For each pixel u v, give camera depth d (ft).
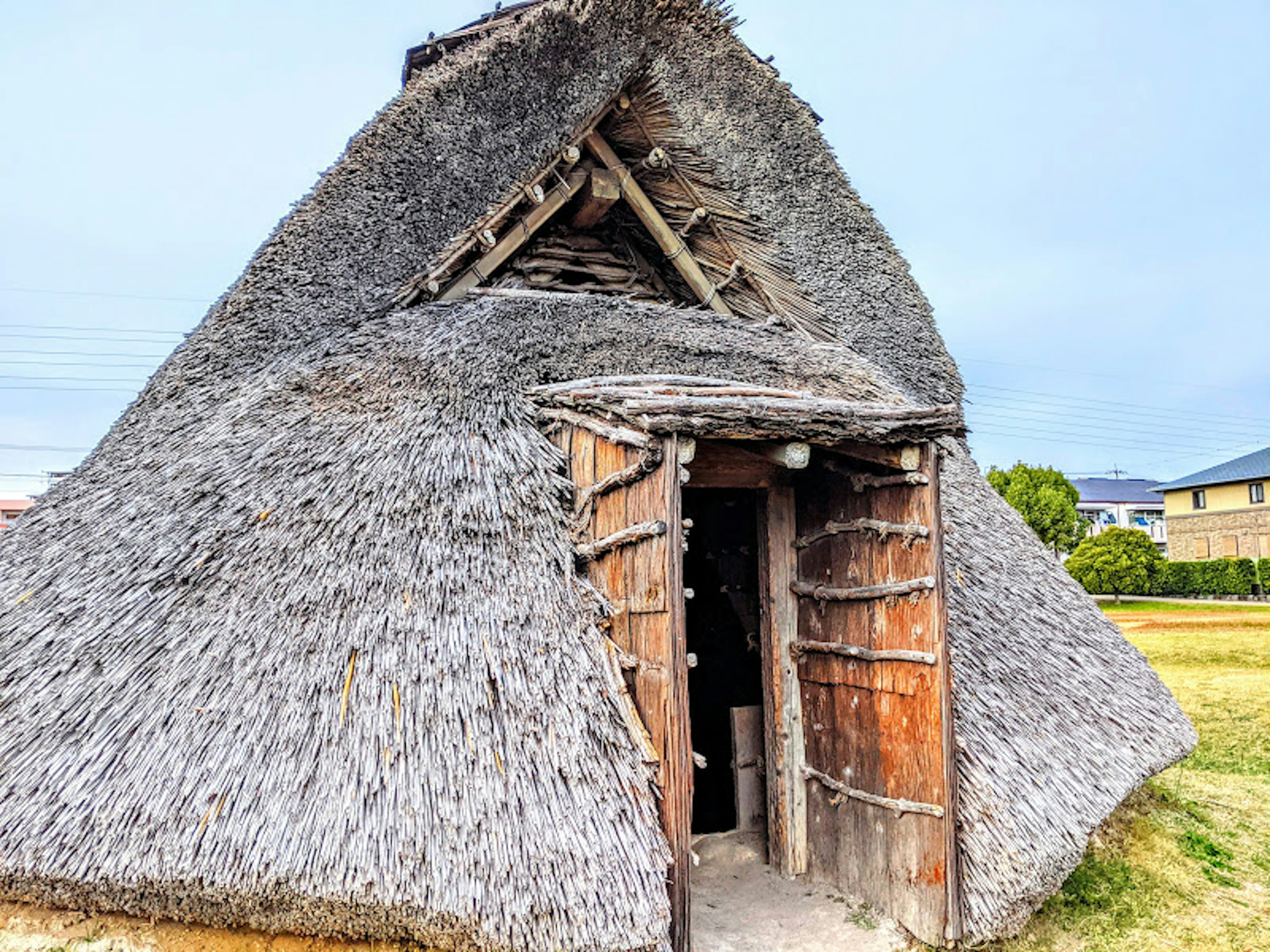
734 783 16.20
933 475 10.52
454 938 8.64
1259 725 25.53
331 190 17.93
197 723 9.61
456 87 18.67
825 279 19.81
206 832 8.71
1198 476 114.52
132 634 10.78
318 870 8.37
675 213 18.57
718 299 19.12
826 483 12.81
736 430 9.47
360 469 11.90
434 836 8.55
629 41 17.56
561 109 17.16
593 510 11.57
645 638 10.01
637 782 9.23
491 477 11.61
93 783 9.38
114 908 9.82
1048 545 98.27
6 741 10.14
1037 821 10.94
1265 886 13.91
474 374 13.15
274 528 11.43
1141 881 13.84
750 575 17.95
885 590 11.19
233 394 15.38
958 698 11.95
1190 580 90.17
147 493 13.34
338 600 10.36
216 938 9.90
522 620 10.21
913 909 10.63
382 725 9.29
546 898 8.25
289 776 9.00
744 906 12.01
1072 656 15.08
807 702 13.20
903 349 20.31
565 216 19.33
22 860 9.11
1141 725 14.74
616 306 16.55
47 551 13.33
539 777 9.02
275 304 16.67
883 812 11.32
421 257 16.71
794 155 21.97
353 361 14.39
